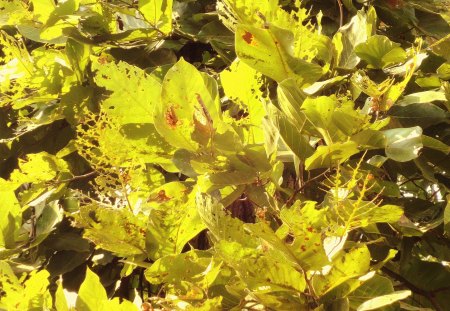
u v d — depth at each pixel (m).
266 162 1.13
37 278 1.17
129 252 1.11
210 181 1.10
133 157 1.20
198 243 1.44
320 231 0.98
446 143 1.45
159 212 1.10
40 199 1.49
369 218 0.98
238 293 0.99
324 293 0.95
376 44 1.47
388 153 1.21
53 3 1.52
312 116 1.11
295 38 1.35
